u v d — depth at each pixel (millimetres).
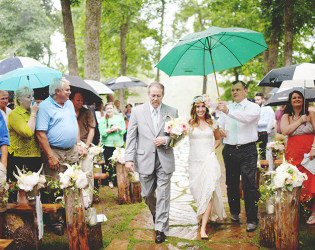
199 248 3361
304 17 10367
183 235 3752
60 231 3730
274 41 10953
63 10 8711
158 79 19016
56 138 3666
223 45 3875
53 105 3674
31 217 3285
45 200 3828
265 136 6867
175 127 3400
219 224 4062
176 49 3572
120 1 12844
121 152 5000
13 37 19719
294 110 4129
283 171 3172
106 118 6168
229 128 3877
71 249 3117
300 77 3611
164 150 3566
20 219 3238
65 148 3766
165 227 3562
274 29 10766
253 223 3770
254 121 3805
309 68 3695
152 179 3645
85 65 8039
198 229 3930
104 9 14234
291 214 3119
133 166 3604
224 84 18828
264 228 3344
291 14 8391
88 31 7930
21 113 3605
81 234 3133
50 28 21062
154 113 3654
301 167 4012
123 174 5008
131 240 3596
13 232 3203
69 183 3039
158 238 3506
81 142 4613
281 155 5109
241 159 3811
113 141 6086
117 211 4684
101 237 3430
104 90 6664
